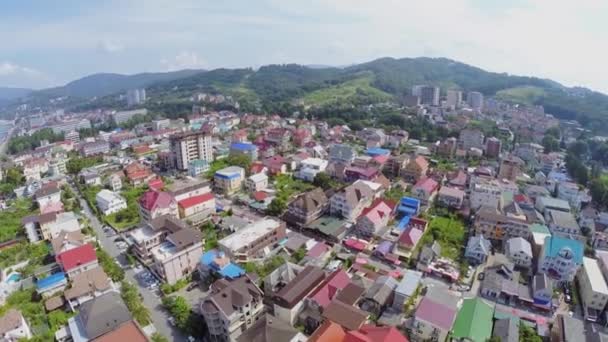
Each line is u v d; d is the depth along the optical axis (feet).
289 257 299.58
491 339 203.00
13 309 231.30
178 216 369.30
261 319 199.31
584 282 265.54
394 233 342.64
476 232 349.00
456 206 405.59
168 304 242.17
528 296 253.03
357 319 207.21
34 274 288.30
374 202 382.63
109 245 339.16
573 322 218.38
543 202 404.98
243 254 294.05
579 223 391.65
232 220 366.43
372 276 272.31
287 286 232.53
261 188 469.98
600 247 342.03
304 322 225.76
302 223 359.46
